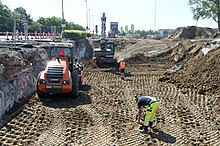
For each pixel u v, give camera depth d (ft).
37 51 53.72
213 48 59.31
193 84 47.88
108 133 27.14
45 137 25.82
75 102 38.17
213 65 49.47
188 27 172.76
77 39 108.37
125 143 24.95
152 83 53.93
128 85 51.93
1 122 28.66
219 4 186.70
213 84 44.60
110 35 179.11
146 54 100.48
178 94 43.96
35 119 30.45
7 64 35.86
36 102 37.17
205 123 30.83
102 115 32.76
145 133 27.37
